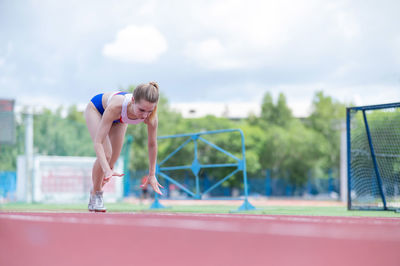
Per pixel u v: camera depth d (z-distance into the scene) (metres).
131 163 32.22
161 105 34.22
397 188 6.60
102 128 3.72
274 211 5.93
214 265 1.09
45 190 15.28
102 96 4.17
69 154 18.06
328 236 1.52
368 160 6.96
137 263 1.15
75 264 1.17
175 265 1.11
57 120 18.06
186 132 31.08
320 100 35.62
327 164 33.81
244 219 2.56
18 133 15.43
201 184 30.91
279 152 33.47
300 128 34.56
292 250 1.26
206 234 1.65
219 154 30.92
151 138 3.93
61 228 1.90
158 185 4.12
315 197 33.50
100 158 3.69
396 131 6.71
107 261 1.19
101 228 1.89
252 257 1.18
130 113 3.71
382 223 2.30
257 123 35.78
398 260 1.09
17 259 1.26
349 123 6.75
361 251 1.22
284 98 36.06
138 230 1.81
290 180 33.81
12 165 15.58
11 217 2.54
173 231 1.75
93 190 4.43
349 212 5.70
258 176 33.03
